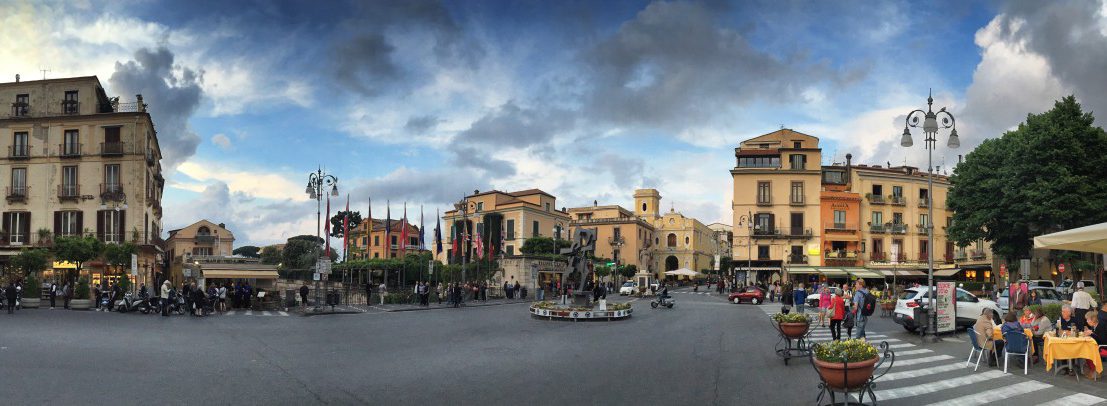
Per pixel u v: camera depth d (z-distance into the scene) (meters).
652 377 13.53
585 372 14.20
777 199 64.19
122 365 14.38
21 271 44.50
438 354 17.23
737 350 18.31
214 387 11.98
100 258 43.50
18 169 46.78
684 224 107.19
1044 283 40.53
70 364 14.34
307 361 15.62
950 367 14.78
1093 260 42.94
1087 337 13.27
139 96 48.25
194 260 56.12
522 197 90.44
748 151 65.69
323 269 34.31
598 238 99.31
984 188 47.00
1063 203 41.53
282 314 33.12
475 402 10.97
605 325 27.58
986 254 62.91
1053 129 42.00
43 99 47.47
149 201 48.62
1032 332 14.98
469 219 89.06
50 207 46.41
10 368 13.66
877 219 63.69
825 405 10.60
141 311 31.92
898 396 11.59
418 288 45.91
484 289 51.91
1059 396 11.55
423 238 56.94
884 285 60.84
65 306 36.44
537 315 31.66
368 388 12.14
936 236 64.44
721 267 84.12
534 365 15.27
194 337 20.67
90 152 46.78
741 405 10.78
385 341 20.44
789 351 15.55
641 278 73.19
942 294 21.64
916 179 64.88
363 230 106.50
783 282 62.69
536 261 66.06
